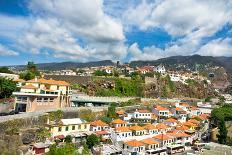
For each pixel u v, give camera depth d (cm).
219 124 14250
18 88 12625
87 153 9331
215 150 10856
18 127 8494
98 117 12825
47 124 9800
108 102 16112
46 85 12650
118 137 11025
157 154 10956
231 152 10631
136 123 13612
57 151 8200
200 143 12600
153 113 15838
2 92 11988
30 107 11112
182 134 12988
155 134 12600
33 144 8400
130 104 16512
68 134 10012
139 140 11362
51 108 11762
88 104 15512
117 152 9925
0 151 7306
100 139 10656
